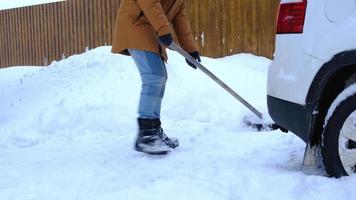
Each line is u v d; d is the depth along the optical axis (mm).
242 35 9688
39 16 12227
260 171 3387
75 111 6055
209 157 3967
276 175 3248
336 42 2996
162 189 3137
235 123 5535
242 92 6707
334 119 3055
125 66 7152
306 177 3121
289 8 3275
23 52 12789
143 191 3115
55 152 4594
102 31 10789
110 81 6738
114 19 10531
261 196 2932
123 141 4930
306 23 3164
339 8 3018
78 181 3467
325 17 3072
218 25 9648
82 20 11180
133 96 6281
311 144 3211
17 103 7098
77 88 6773
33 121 6141
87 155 4332
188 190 3072
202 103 6215
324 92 3117
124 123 5770
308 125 3182
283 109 3314
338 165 3053
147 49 4062
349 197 2783
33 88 7520
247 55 9555
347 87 3041
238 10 9648
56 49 11883
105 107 6047
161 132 4188
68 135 5566
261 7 9547
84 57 8039
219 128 5371
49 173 3732
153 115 4145
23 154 4594
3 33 13297
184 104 6188
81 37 11234
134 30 4090
